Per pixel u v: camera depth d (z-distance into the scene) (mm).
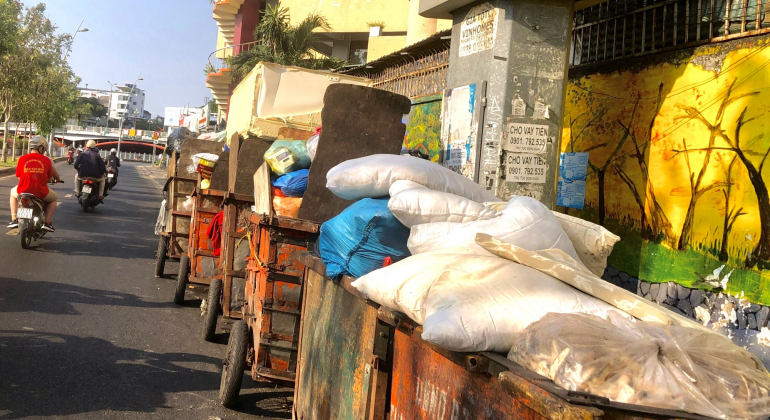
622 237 6305
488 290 2459
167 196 10695
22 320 6895
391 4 27234
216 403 5188
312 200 5289
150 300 8570
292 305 4844
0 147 52406
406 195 3424
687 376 1888
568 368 1903
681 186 5582
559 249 2982
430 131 10227
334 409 3451
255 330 5145
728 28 5266
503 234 3107
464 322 2289
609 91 6648
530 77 6699
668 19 5949
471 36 7293
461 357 2215
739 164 5004
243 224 6664
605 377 1869
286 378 4887
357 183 4047
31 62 39344
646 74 6129
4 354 5770
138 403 5004
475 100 6953
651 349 1923
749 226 4871
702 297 5238
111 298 8391
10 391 4949
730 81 5176
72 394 5031
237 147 7008
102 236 13969
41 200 11602
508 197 6703
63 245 12211
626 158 6328
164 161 69250
